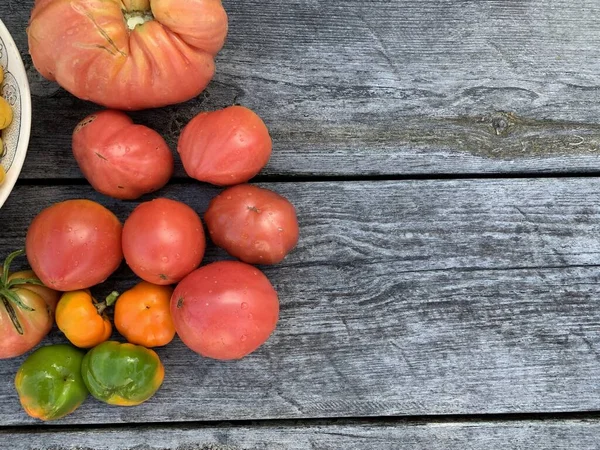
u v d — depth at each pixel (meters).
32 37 0.44
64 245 0.44
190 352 0.52
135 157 0.46
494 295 0.53
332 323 0.52
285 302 0.52
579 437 0.53
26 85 0.46
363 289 0.52
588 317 0.53
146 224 0.44
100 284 0.51
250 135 0.46
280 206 0.46
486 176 0.53
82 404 0.51
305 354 0.52
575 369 0.53
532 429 0.53
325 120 0.52
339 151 0.52
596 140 0.53
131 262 0.45
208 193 0.52
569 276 0.53
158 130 0.51
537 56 0.53
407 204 0.52
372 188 0.52
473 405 0.53
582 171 0.53
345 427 0.52
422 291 0.52
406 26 0.52
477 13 0.53
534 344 0.53
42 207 0.51
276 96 0.52
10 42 0.46
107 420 0.51
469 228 0.53
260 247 0.46
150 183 0.47
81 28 0.43
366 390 0.52
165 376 0.51
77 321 0.46
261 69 0.52
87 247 0.45
